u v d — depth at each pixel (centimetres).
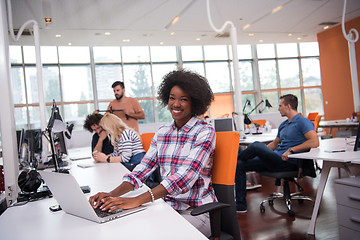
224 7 628
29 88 959
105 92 1034
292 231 235
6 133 230
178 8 609
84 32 703
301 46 1199
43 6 539
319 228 236
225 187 133
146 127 824
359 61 814
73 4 547
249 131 518
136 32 740
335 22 825
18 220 106
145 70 1073
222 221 133
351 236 187
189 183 119
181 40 854
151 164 146
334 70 893
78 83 1007
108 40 788
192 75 140
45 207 122
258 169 288
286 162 278
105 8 580
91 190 146
